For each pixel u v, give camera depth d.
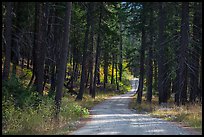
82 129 15.45
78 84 55.16
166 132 14.62
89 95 48.59
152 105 32.31
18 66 37.22
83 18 39.09
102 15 41.03
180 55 28.50
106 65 66.25
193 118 19.42
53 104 19.75
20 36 30.33
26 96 18.75
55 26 34.09
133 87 93.56
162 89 33.16
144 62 42.62
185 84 29.44
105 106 36.41
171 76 35.53
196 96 32.34
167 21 33.09
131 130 15.08
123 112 28.23
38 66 26.86
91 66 49.75
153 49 37.66
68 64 61.91
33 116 15.87
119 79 84.81
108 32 41.81
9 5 21.25
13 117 15.29
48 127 15.34
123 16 38.75
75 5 35.38
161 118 22.47
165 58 34.31
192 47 29.88
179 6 31.75
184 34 28.36
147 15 36.50
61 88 19.52
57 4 31.22
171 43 32.56
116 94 66.06
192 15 32.19
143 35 38.84
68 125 16.89
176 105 28.77
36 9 30.06
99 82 69.88
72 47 48.03
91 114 25.44
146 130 15.17
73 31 38.34
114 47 50.38
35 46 30.19
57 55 34.97
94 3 38.34
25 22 31.34
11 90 18.59
